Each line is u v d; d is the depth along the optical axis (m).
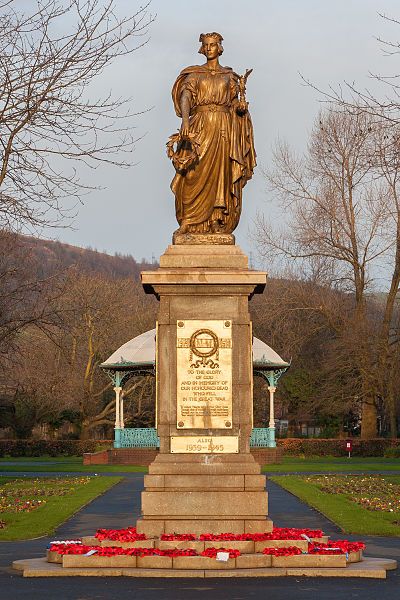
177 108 18.02
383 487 35.41
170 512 16.23
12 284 40.28
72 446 68.31
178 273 16.78
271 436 55.47
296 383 71.31
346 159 63.31
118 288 77.56
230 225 17.88
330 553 15.63
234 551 15.34
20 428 72.00
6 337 39.16
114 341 75.81
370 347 65.75
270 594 13.30
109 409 74.12
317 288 67.75
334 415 71.88
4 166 25.03
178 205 17.84
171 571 14.99
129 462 55.16
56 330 53.78
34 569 15.32
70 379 67.69
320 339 72.69
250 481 16.34
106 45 23.94
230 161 17.86
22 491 33.59
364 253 65.94
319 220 64.88
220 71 18.08
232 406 16.70
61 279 64.75
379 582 14.55
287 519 25.03
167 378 16.78
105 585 14.13
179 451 16.59
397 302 71.12
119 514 26.12
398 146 23.45
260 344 57.12
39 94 23.86
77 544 16.39
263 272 16.84
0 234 37.09
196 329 16.84
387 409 70.44
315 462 56.94
